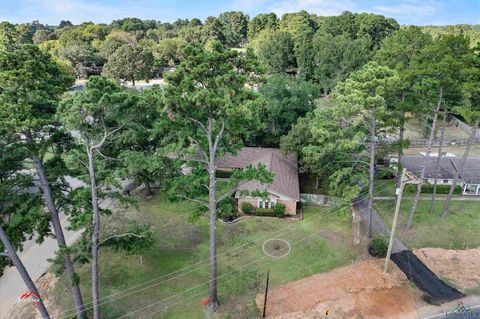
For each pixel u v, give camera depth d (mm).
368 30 94312
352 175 29188
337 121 28922
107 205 36312
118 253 28562
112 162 22438
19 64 16891
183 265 27281
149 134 23719
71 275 20281
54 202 20406
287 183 35562
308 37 86500
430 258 27078
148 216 34094
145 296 24188
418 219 32969
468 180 37469
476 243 29219
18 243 19875
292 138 37562
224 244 29844
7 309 23391
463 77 26375
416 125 61031
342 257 27781
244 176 21562
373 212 34438
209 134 20406
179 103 18703
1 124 15500
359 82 26156
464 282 24516
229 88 18453
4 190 18250
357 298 23375
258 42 103000
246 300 23719
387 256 25125
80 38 106938
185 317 22406
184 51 19047
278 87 46906
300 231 31578
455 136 56344
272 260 27734
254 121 20688
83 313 21656
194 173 23281
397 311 22172
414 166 40469
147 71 81125
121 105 17641
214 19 123375
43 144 18172
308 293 24094
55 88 18562
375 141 28484
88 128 17953
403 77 27984
